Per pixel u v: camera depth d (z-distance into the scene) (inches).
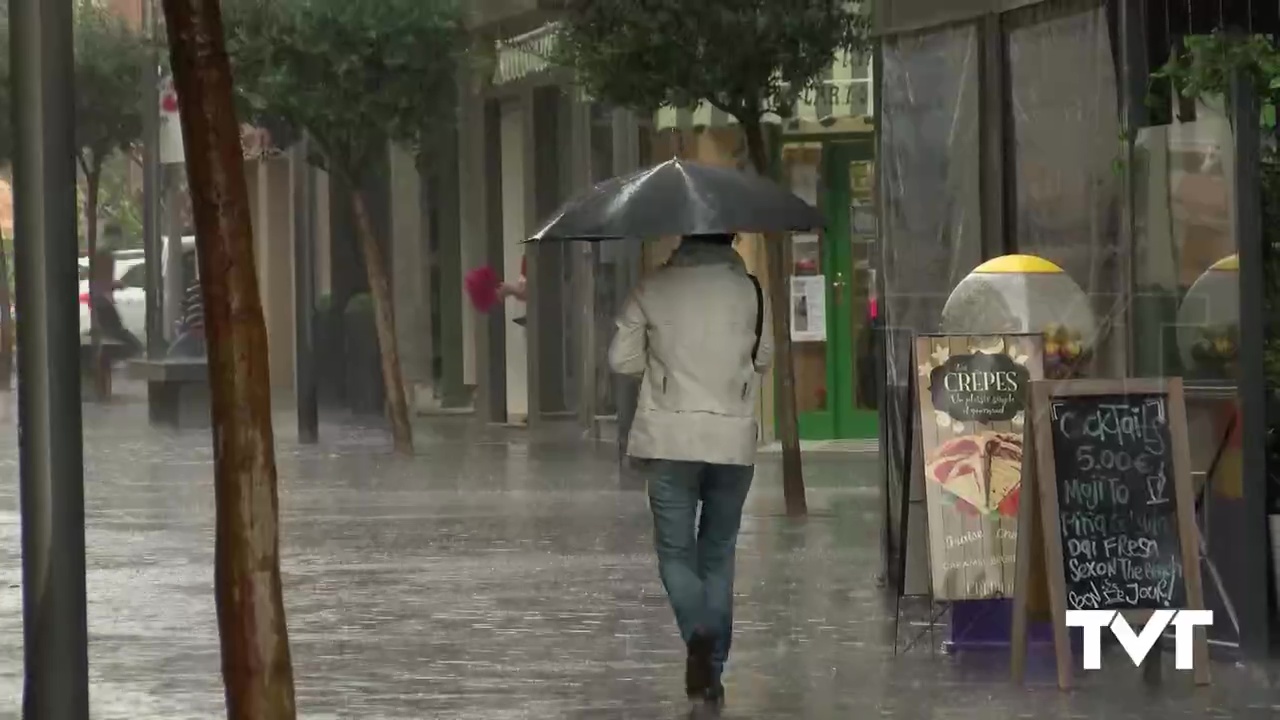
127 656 1060.5
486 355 2440.9
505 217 2444.6
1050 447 956.0
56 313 645.9
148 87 2544.3
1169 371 1109.1
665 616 1168.2
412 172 2444.6
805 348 2012.8
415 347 2455.7
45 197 643.5
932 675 984.9
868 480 1817.2
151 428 2452.0
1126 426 959.6
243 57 2285.9
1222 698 921.5
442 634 1112.8
